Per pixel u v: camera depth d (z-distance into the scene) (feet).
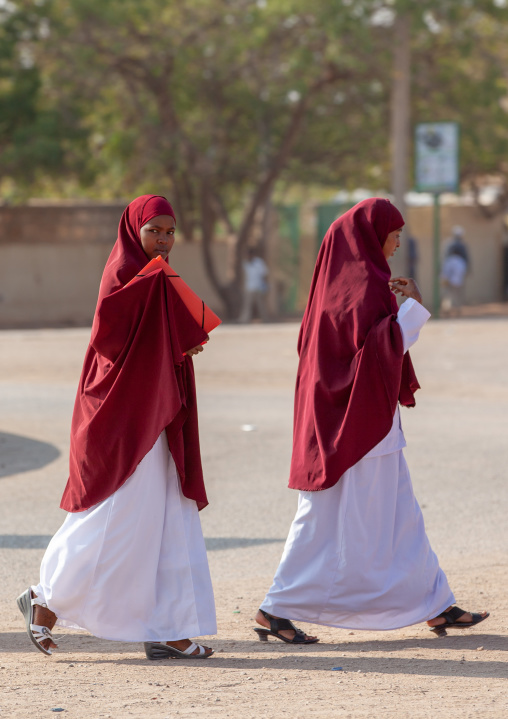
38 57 169.17
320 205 193.67
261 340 135.64
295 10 155.02
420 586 29.27
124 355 27.20
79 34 160.86
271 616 29.63
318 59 161.99
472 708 22.99
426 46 175.52
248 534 44.34
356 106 178.91
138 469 27.30
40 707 23.43
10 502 50.47
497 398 86.43
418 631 31.40
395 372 28.25
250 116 175.73
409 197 231.91
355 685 25.16
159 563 27.66
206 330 27.76
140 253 28.30
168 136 165.99
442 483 53.72
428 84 178.70
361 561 28.63
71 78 163.22
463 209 211.61
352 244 29.27
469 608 32.78
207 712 22.88
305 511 29.19
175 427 27.53
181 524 27.86
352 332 28.81
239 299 181.78
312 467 28.96
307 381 29.84
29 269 178.50
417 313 28.86
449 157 168.45
